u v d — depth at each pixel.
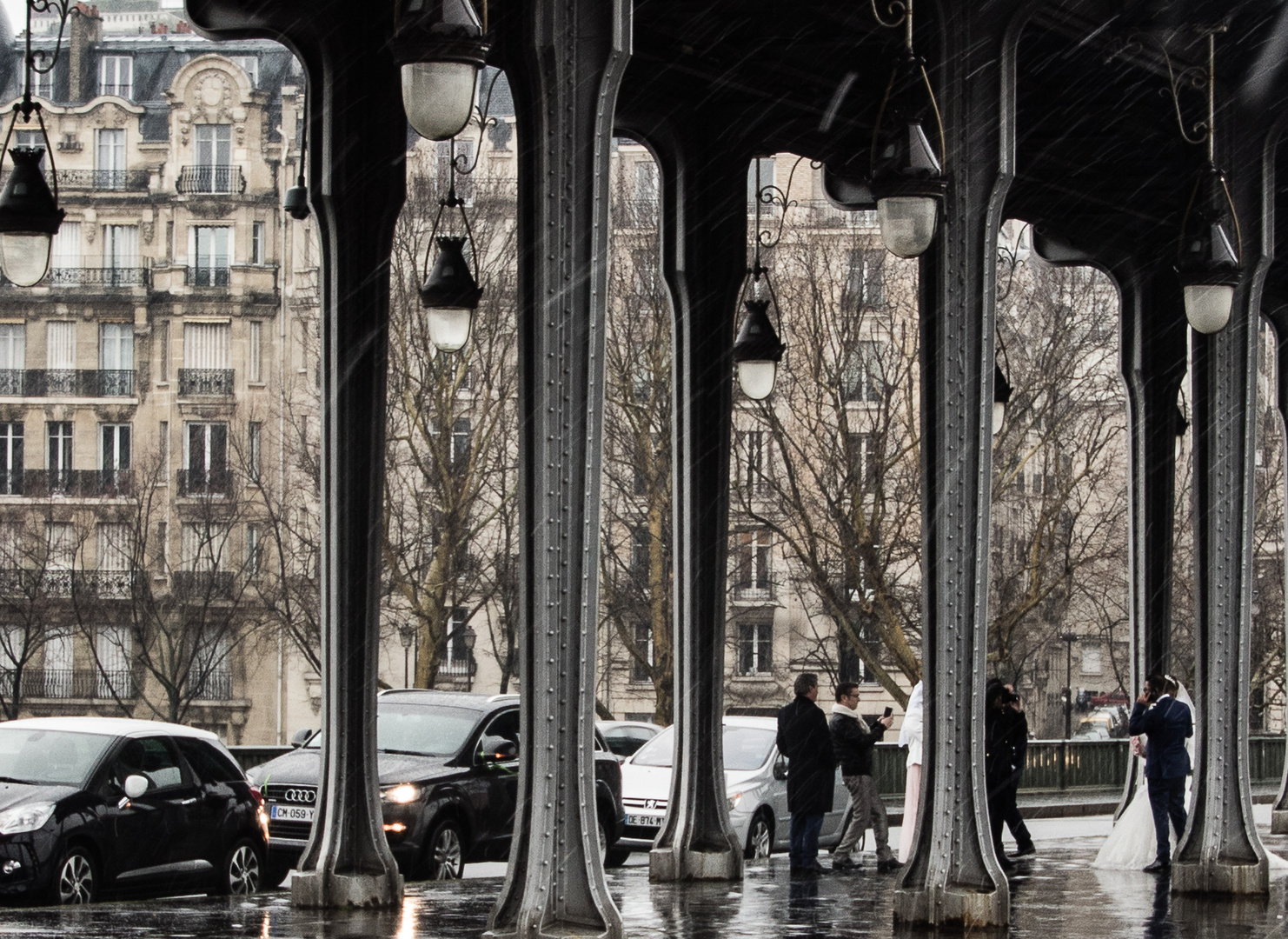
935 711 11.33
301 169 12.76
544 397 9.43
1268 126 14.27
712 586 15.05
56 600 59.41
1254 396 14.34
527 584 9.55
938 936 10.98
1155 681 17.22
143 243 65.12
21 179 11.67
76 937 10.74
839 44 13.77
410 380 46.75
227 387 63.97
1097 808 32.81
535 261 9.53
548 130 9.45
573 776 9.38
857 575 41.50
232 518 59.09
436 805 17.25
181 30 70.12
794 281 44.22
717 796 15.07
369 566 12.65
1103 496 53.22
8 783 14.09
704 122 15.00
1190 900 13.95
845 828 22.03
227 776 15.73
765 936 11.08
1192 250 13.55
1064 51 14.34
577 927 9.27
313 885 12.43
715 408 14.98
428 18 8.70
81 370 65.00
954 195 11.38
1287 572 25.55
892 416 45.19
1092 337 44.09
